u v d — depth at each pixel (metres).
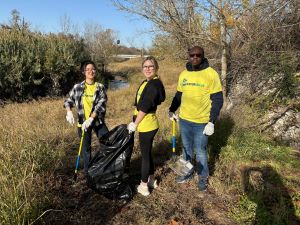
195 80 4.02
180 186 4.48
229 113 6.86
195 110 4.09
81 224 3.54
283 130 6.79
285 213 3.70
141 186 4.20
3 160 4.12
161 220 3.64
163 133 6.37
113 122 8.36
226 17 7.20
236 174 4.82
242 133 6.20
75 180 4.41
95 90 4.38
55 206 3.77
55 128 6.58
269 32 7.53
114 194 3.98
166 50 8.83
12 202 3.15
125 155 3.92
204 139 4.15
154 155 5.55
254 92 7.73
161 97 3.91
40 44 14.31
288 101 7.05
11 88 12.52
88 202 4.00
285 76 7.04
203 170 4.27
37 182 3.86
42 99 12.91
